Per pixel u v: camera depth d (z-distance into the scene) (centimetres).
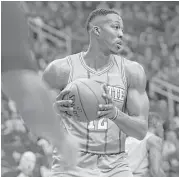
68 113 247
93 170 278
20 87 114
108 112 242
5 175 628
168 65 1290
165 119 1056
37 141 713
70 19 1285
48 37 1123
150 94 1156
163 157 862
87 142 279
